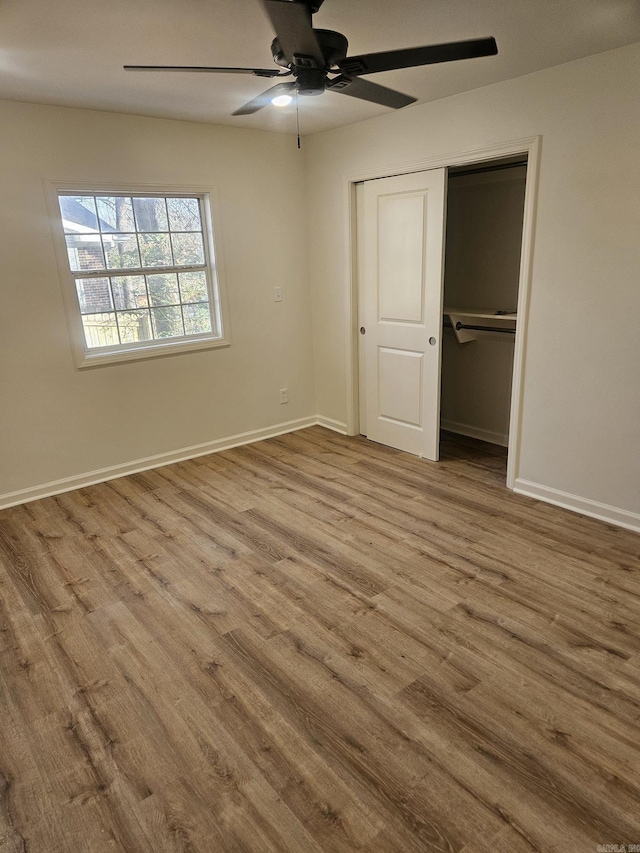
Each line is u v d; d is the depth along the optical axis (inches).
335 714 75.9
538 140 117.3
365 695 78.9
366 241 166.4
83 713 77.5
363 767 67.9
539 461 135.3
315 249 183.6
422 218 147.9
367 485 149.4
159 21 83.6
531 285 126.3
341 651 87.7
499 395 175.6
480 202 167.0
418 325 157.8
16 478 142.8
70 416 148.3
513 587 102.3
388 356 169.9
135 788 66.4
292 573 109.5
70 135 134.3
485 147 127.2
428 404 161.5
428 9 83.2
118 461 159.5
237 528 128.1
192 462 170.1
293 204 178.7
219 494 146.6
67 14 80.4
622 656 84.7
